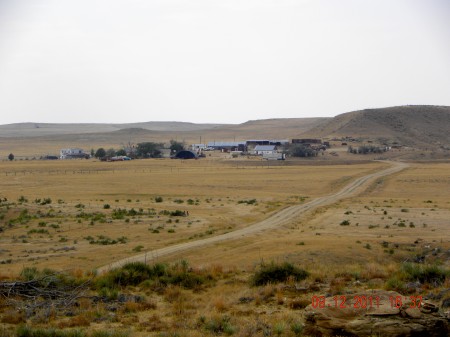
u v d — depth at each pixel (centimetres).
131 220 6138
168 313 2122
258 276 2705
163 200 8350
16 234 5338
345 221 5928
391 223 5838
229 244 4581
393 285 2361
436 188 10175
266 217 6594
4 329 1802
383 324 1512
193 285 2728
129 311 2166
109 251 4350
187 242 4769
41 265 3756
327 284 2539
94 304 2255
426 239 4669
